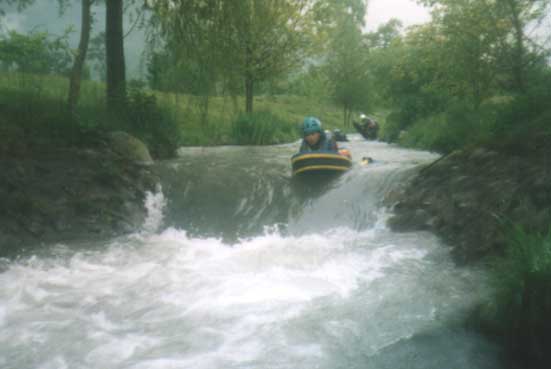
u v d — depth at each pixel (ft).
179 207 23.15
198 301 13.89
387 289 14.05
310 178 25.31
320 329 11.92
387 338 11.27
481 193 17.75
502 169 18.40
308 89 120.57
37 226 19.27
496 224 15.67
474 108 46.06
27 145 23.45
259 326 12.20
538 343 10.00
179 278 15.75
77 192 21.75
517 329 10.40
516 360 9.97
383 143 62.69
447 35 46.32
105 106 36.86
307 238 19.53
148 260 17.61
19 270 16.24
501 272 11.87
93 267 16.75
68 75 36.45
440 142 42.50
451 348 10.56
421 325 11.69
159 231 21.39
